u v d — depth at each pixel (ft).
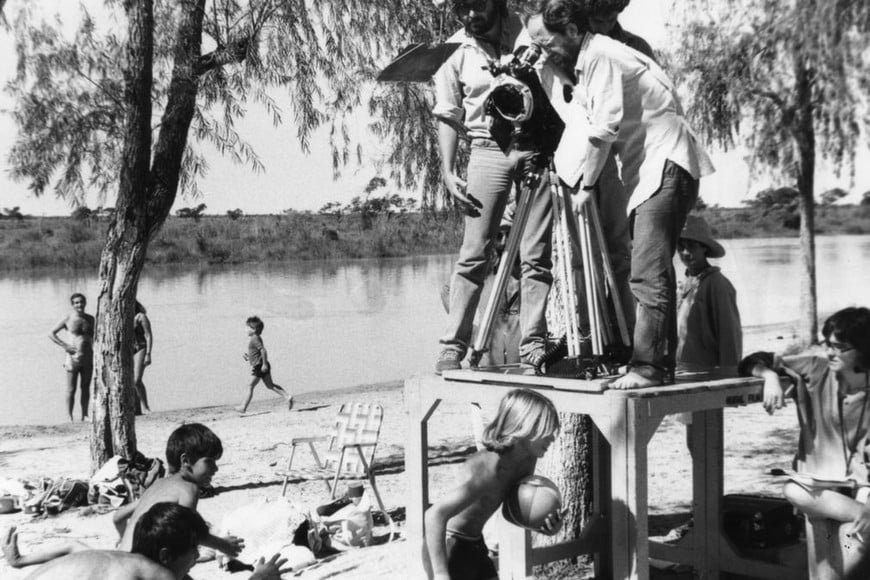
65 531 26.68
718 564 18.81
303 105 37.91
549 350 16.52
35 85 34.99
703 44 42.22
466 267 17.90
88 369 48.44
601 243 16.17
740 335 19.89
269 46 35.78
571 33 15.16
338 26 36.86
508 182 17.65
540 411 13.26
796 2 38.45
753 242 51.55
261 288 58.75
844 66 38.14
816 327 47.91
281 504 23.38
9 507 29.58
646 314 14.73
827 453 14.60
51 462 36.78
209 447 16.02
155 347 57.36
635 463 14.11
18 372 53.83
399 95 39.27
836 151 40.98
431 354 61.36
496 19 17.67
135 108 31.89
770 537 19.08
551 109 16.46
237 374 58.39
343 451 25.90
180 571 12.68
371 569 21.09
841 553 14.39
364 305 59.82
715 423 18.85
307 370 58.95
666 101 14.65
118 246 31.63
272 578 14.16
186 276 58.13
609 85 14.38
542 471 21.30
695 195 14.98
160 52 33.42
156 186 32.17
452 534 13.53
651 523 23.59
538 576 20.29
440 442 37.73
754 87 41.06
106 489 29.68
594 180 15.03
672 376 15.42
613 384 14.69
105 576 12.07
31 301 54.60
